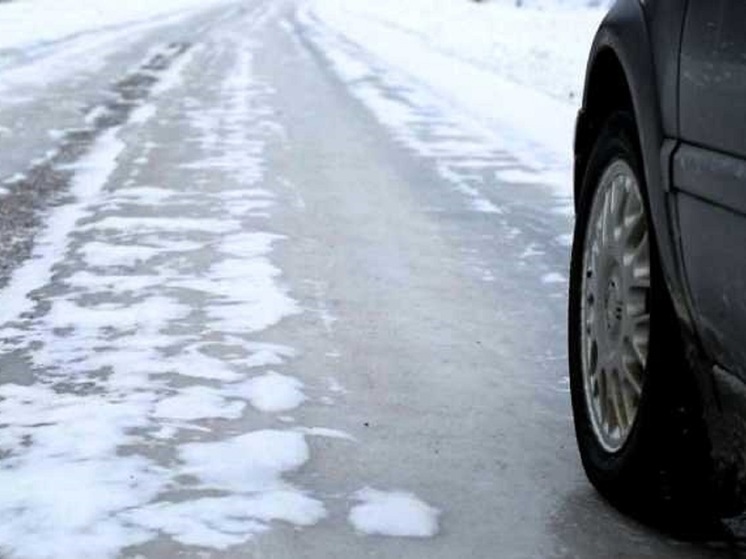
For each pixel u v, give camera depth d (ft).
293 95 52.54
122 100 48.83
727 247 8.93
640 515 11.11
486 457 12.85
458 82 61.16
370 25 121.08
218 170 32.01
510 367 16.26
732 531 11.04
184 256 21.99
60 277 20.33
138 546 10.43
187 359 15.92
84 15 114.11
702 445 10.39
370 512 11.34
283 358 16.15
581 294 12.51
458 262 22.70
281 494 11.64
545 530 11.07
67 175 30.78
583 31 92.07
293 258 22.25
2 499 11.33
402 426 13.73
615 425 11.48
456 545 10.72
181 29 103.30
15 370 15.39
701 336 9.68
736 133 8.84
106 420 13.48
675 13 10.16
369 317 18.54
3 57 66.85
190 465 12.28
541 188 31.22
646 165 10.57
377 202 28.50
